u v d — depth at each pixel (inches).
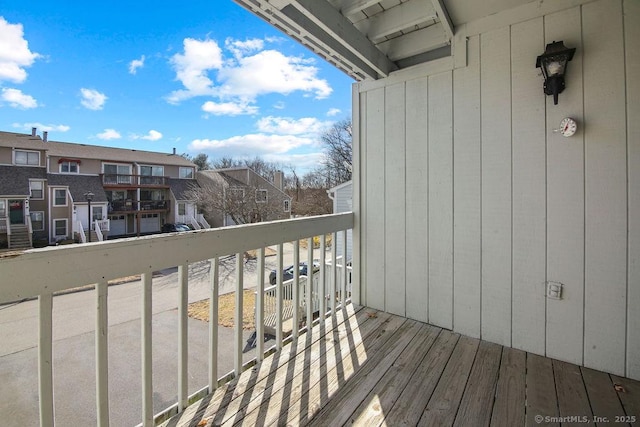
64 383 137.6
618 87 68.4
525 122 79.9
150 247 52.4
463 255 90.7
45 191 658.8
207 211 809.5
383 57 100.7
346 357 77.5
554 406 59.4
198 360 163.9
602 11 69.7
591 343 72.7
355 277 115.0
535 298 79.6
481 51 86.0
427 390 64.2
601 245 71.1
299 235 88.6
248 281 373.7
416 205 99.6
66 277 42.5
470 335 89.7
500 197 84.1
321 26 73.4
